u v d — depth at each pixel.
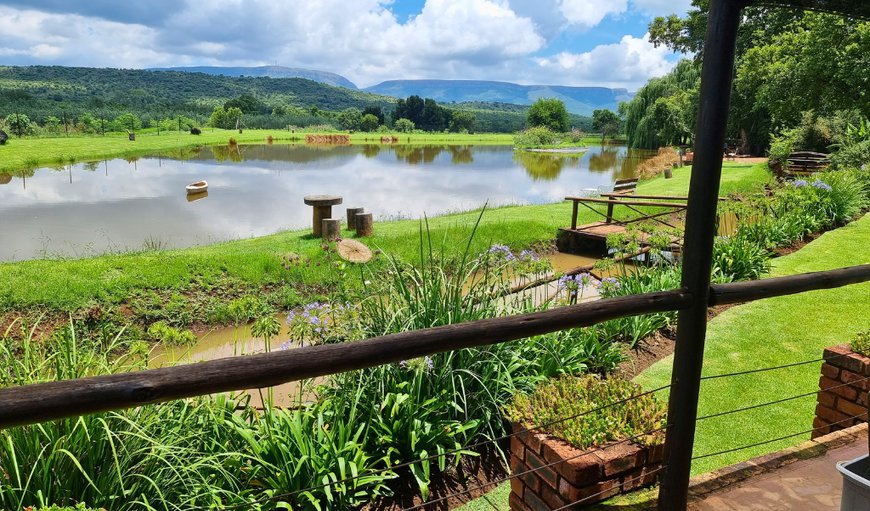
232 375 1.21
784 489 2.39
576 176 31.22
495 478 3.37
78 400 1.05
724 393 4.23
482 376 3.69
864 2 1.82
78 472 2.54
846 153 16.06
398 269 4.23
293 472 3.03
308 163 36.69
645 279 5.93
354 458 3.10
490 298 4.13
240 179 26.33
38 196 19.70
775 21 25.33
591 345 4.73
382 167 35.25
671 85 48.88
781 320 5.54
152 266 8.46
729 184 16.86
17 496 2.41
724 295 1.99
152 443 2.72
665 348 5.18
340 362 1.34
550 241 11.60
